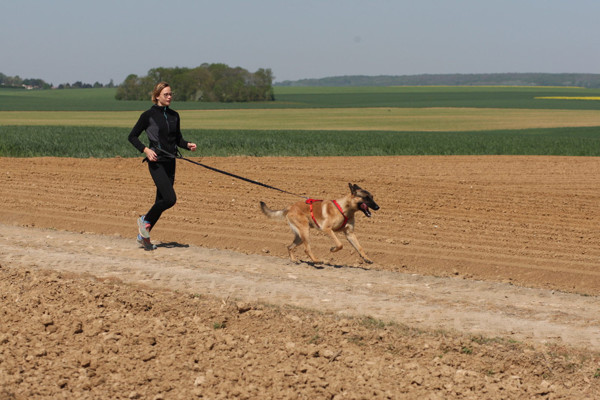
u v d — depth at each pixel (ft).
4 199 47.91
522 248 36.32
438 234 39.52
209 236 37.47
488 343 20.48
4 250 31.19
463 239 38.24
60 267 28.17
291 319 22.13
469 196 53.93
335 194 54.13
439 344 20.33
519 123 237.45
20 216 42.60
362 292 25.94
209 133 147.43
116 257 30.89
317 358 19.67
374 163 82.02
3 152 87.40
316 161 82.99
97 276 26.84
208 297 24.29
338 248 31.58
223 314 22.47
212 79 460.55
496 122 243.19
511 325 22.15
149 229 33.42
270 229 39.68
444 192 55.83
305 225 31.83
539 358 19.53
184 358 19.61
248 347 20.38
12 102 420.36
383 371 18.90
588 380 18.43
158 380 18.31
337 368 19.10
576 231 41.09
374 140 124.88
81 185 56.39
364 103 415.23
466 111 317.42
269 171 69.10
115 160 77.87
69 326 21.48
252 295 24.73
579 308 24.73
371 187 58.23
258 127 210.79
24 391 17.34
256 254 34.30
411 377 18.57
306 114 294.25
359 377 18.56
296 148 103.55
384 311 23.27
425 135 150.20
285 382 18.28
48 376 18.26
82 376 18.34
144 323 21.84
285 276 28.32
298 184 59.26
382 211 46.78
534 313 23.75
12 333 20.94
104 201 48.42
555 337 21.02
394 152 102.78
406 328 21.53
